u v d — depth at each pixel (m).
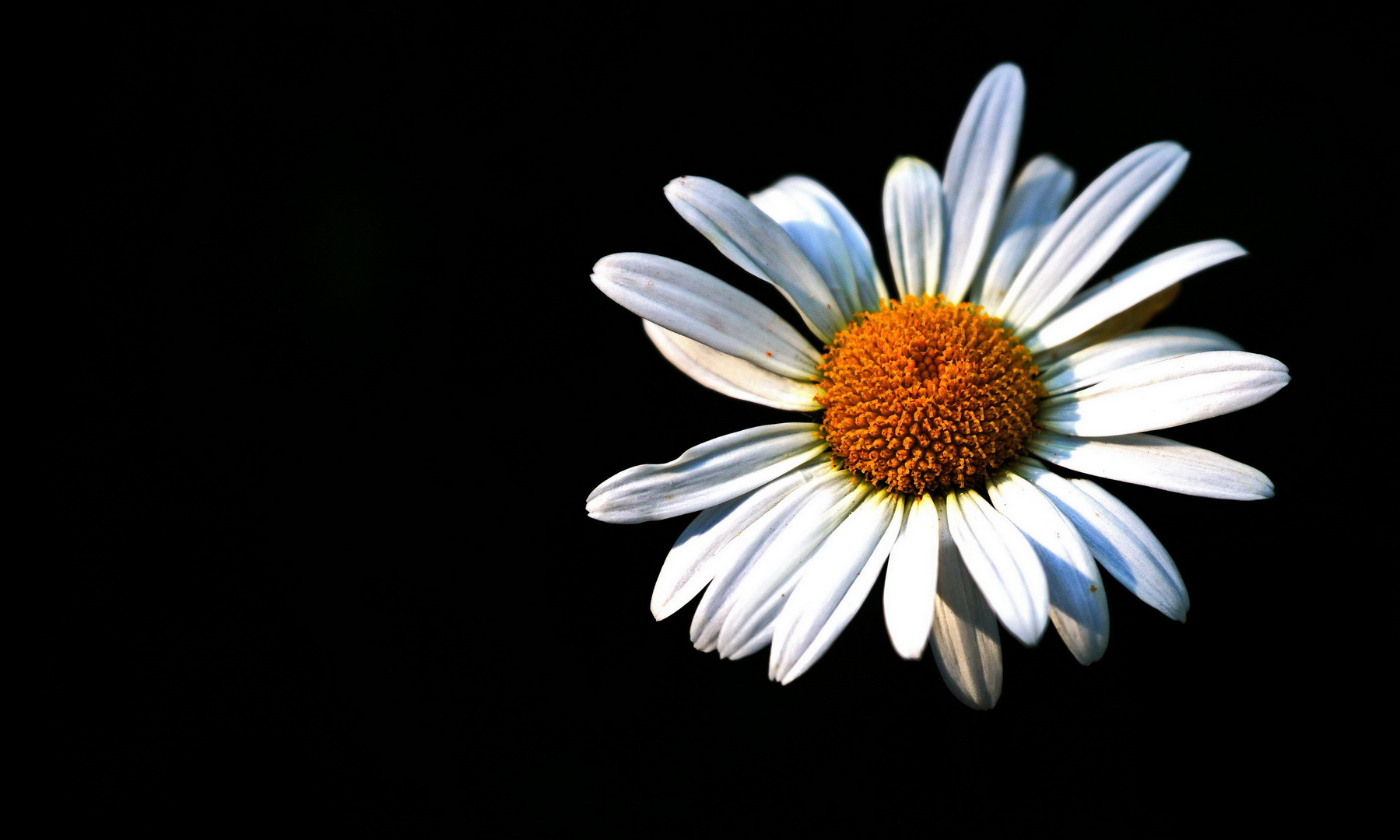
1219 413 0.25
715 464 0.25
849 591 0.24
